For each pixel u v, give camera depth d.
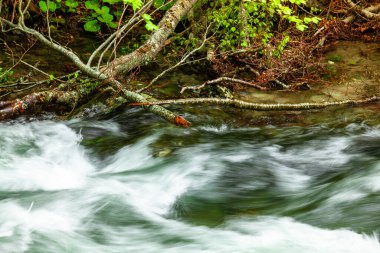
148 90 6.72
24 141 5.49
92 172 5.11
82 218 4.07
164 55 7.85
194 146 5.46
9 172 4.86
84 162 5.28
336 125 5.96
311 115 6.27
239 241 3.65
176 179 4.80
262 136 5.77
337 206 4.06
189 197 4.50
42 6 6.55
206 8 8.02
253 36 7.25
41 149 5.39
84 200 4.35
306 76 7.26
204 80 7.18
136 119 6.14
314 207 4.12
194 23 7.55
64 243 3.64
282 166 5.08
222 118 6.21
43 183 4.70
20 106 5.63
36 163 5.11
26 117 5.86
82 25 8.62
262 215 4.11
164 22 6.47
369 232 3.64
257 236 3.72
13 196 4.41
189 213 4.23
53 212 4.13
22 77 6.24
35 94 5.72
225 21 7.11
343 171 4.84
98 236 3.81
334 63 7.79
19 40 7.93
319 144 5.51
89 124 5.96
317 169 4.98
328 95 6.74
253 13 7.63
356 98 6.62
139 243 3.71
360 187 4.30
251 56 7.47
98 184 4.69
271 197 4.46
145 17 5.36
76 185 4.68
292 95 6.76
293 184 4.71
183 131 5.83
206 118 6.18
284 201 4.35
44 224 3.91
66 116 6.04
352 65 7.72
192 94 6.73
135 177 4.88
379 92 6.79
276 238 3.67
